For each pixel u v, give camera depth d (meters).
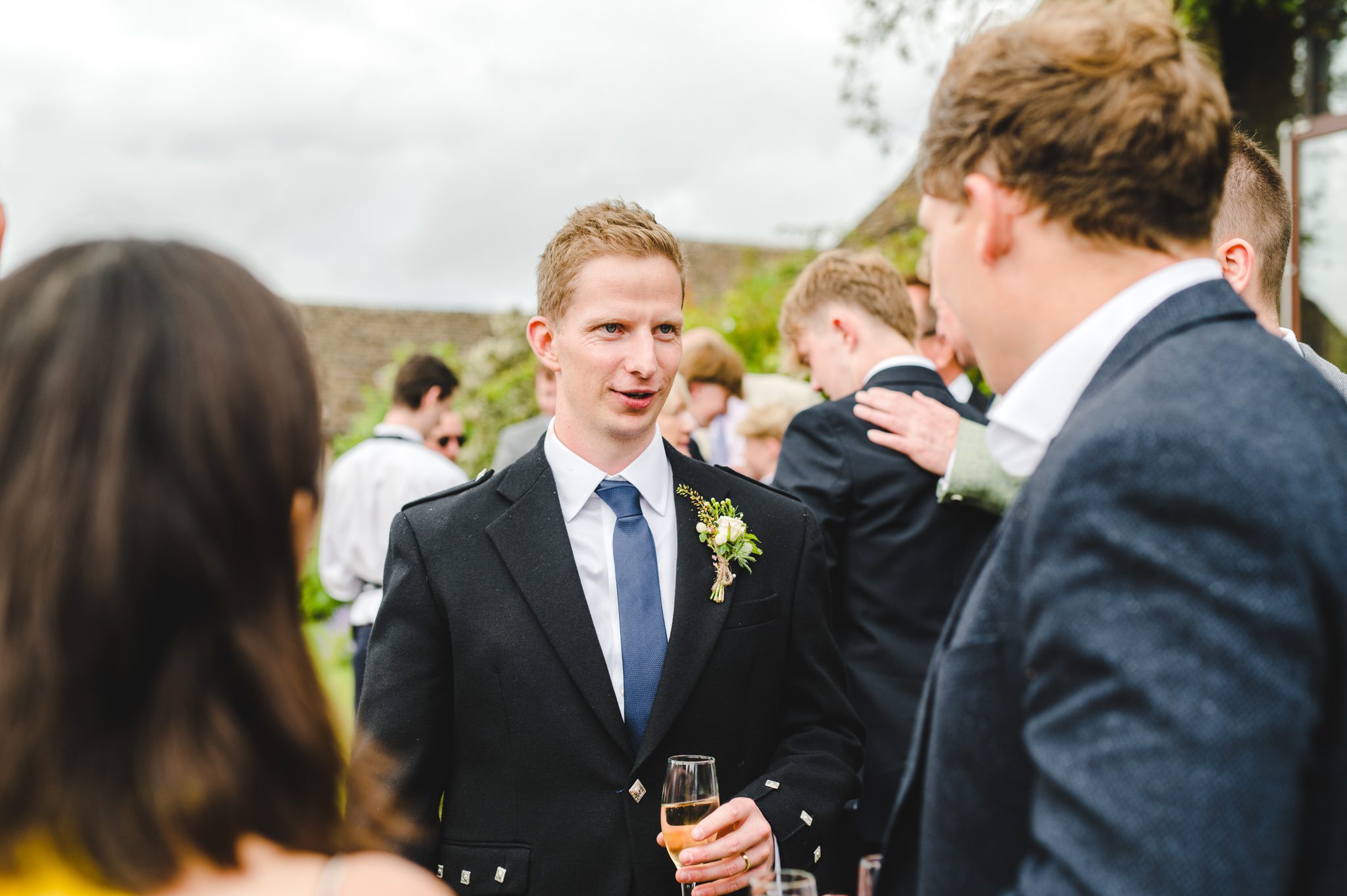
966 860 0.92
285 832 0.77
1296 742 0.72
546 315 1.87
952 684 0.95
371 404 13.09
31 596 0.70
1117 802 0.73
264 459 0.78
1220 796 0.70
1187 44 1.01
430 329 21.55
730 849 1.55
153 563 0.72
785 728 1.88
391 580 1.80
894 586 2.38
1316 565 0.76
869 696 2.37
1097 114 0.96
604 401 1.78
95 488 0.71
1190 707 0.72
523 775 1.67
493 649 1.70
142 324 0.75
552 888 1.63
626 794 1.65
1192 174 0.97
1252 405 0.83
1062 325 1.01
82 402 0.73
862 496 2.41
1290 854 0.73
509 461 4.95
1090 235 0.98
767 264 9.78
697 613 1.76
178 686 0.73
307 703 0.79
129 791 0.71
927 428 2.42
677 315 1.82
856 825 2.35
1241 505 0.76
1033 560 0.85
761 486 1.97
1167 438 0.80
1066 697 0.79
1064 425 0.95
